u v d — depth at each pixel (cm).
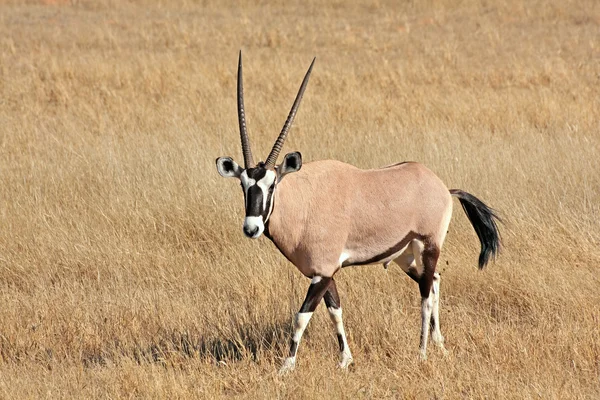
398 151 3706
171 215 3119
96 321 2456
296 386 2008
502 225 2967
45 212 3153
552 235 2889
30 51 6431
